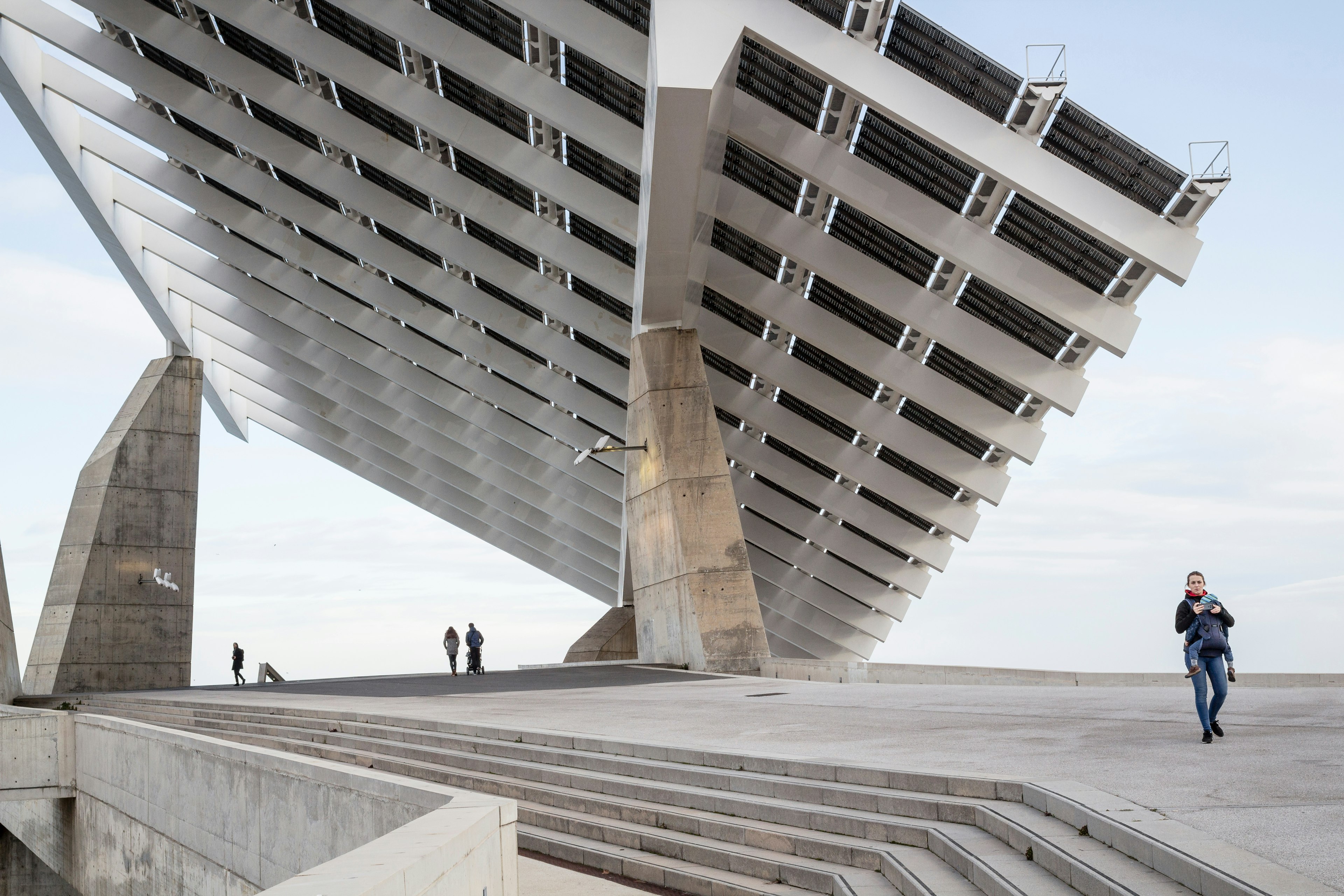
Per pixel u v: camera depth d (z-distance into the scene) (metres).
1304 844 4.23
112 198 31.92
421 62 22.09
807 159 20.30
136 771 11.33
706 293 26.55
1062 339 22.80
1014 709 11.12
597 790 8.45
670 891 6.33
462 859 3.84
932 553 32.97
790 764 7.45
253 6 22.11
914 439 27.67
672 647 23.25
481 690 18.69
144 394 34.69
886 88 17.67
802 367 27.50
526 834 7.83
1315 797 5.21
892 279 22.84
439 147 24.55
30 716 14.21
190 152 28.12
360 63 22.20
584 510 42.34
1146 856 4.34
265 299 35.72
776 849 6.43
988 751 7.69
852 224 22.25
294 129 26.23
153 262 34.69
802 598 39.53
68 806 14.52
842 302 24.72
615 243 24.30
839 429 29.94
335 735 12.75
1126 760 6.79
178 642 33.56
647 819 7.50
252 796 7.99
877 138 19.91
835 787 6.80
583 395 32.69
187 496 34.47
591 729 10.53
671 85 16.08
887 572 35.38
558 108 20.39
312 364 39.09
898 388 25.38
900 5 17.36
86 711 23.02
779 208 22.59
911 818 6.19
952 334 22.94
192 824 9.38
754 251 24.33
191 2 23.23
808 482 32.56
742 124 20.11
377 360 37.28
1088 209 18.11
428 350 35.09
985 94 18.14
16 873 18.81
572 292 27.34
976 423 25.48
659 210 18.80
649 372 23.61
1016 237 20.61
